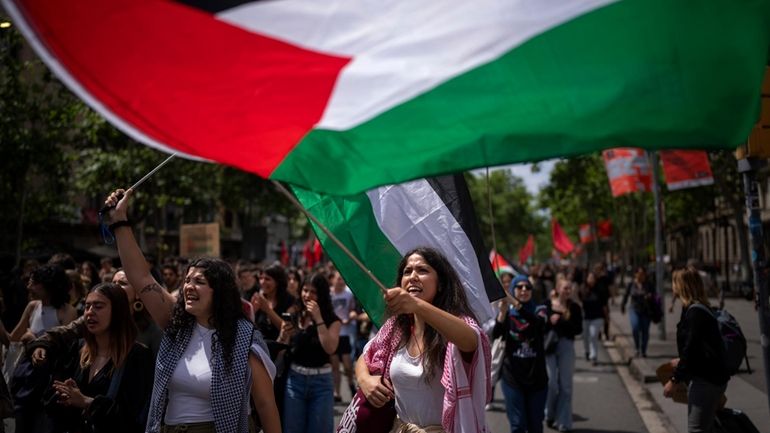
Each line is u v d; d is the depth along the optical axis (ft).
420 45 9.82
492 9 9.89
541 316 25.29
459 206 16.80
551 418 33.24
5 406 19.67
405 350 13.46
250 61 9.37
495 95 9.91
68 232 111.86
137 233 111.96
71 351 16.62
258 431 18.86
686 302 21.31
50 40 8.39
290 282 35.70
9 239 81.82
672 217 165.37
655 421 33.68
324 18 9.54
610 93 9.92
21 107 63.00
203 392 13.80
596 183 148.05
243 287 34.01
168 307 15.15
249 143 9.83
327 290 22.66
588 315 53.72
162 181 77.87
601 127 9.96
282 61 9.43
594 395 40.96
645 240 163.73
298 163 10.09
